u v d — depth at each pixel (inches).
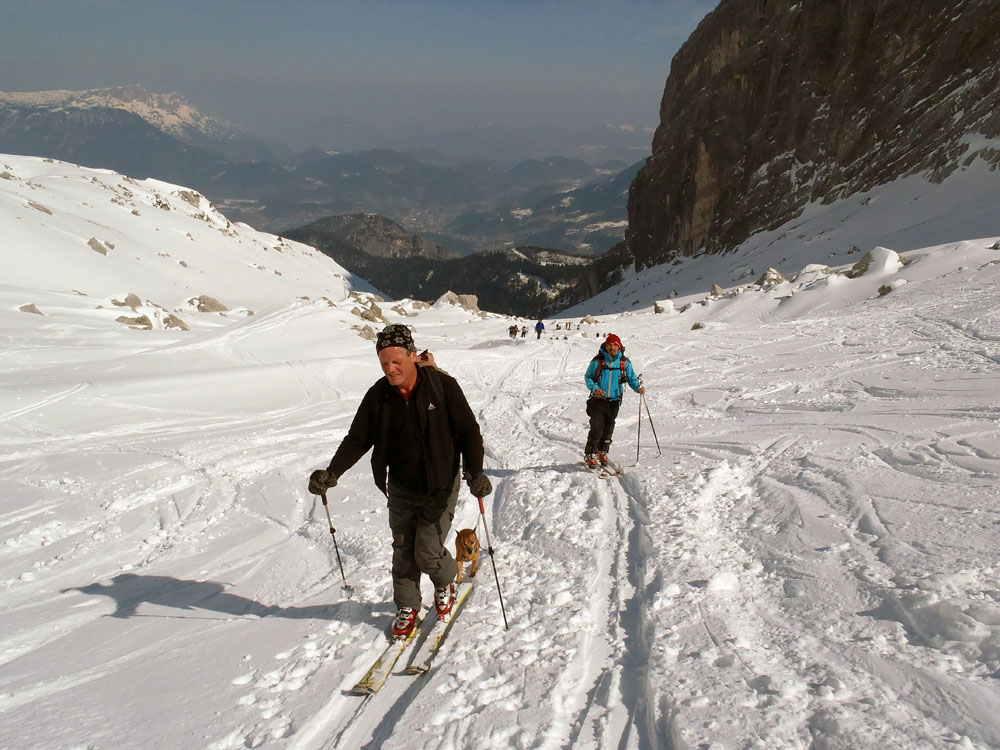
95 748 98.7
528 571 164.7
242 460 331.0
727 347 716.7
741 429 302.8
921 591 112.9
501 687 110.3
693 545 162.2
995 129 1863.9
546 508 215.5
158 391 483.5
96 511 254.8
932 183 1948.8
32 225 1807.3
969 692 87.4
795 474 210.4
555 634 128.2
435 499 131.3
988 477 176.6
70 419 412.5
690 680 102.4
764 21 3090.6
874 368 426.0
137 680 122.4
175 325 943.7
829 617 116.9
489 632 132.9
